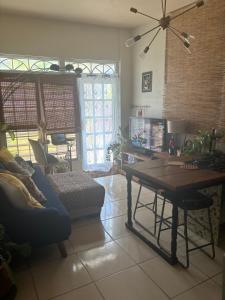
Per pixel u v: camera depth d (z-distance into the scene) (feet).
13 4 11.69
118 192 13.21
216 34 10.62
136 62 16.49
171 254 7.42
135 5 11.87
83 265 7.48
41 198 8.25
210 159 9.16
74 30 14.85
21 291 6.50
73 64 15.52
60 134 15.57
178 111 13.16
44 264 7.55
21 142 14.80
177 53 12.78
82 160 16.90
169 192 7.39
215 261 7.57
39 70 14.64
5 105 13.94
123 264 7.49
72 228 9.61
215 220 8.23
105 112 17.10
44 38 14.17
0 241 6.27
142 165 9.01
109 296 6.29
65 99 15.43
